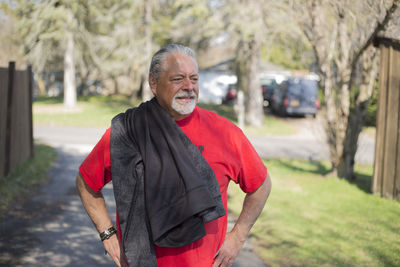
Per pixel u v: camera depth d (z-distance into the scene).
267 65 30.19
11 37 25.33
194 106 1.83
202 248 1.82
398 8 5.57
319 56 7.32
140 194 1.76
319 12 7.04
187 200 1.67
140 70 25.36
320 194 6.46
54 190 6.55
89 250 4.19
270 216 5.33
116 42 24.03
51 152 9.94
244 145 1.96
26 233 4.61
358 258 3.95
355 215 5.37
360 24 6.30
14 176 6.95
